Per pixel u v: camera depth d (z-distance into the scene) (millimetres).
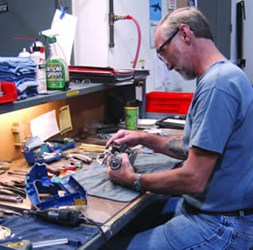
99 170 1678
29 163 1805
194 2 3988
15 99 1487
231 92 1318
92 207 1320
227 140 1348
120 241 1429
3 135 1831
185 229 1405
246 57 5145
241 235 1379
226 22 4633
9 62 1544
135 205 1353
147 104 2812
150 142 1846
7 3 2543
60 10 2232
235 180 1385
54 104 2117
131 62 2938
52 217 1185
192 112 1439
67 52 2236
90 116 2436
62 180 1470
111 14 2568
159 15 3314
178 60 1471
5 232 1121
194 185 1345
